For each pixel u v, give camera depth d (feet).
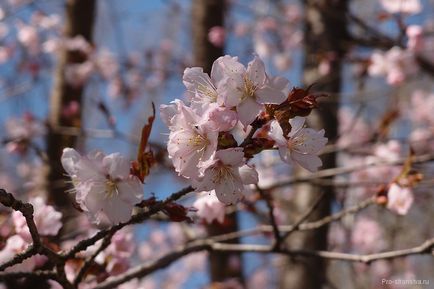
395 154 14.78
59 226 7.93
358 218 20.65
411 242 19.92
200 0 18.93
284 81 5.52
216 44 18.42
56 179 15.07
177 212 5.99
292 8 24.20
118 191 5.72
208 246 9.45
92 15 19.27
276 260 19.08
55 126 15.26
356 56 17.49
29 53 21.89
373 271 19.42
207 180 5.48
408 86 23.84
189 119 5.48
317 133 5.79
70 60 18.48
